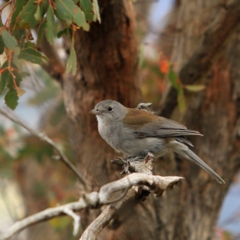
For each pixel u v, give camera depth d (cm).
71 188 1812
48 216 609
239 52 1299
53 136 1700
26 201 1927
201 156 1285
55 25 645
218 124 1290
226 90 1294
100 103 1126
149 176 733
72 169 1055
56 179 1845
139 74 1166
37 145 1638
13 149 1667
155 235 1154
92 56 1071
